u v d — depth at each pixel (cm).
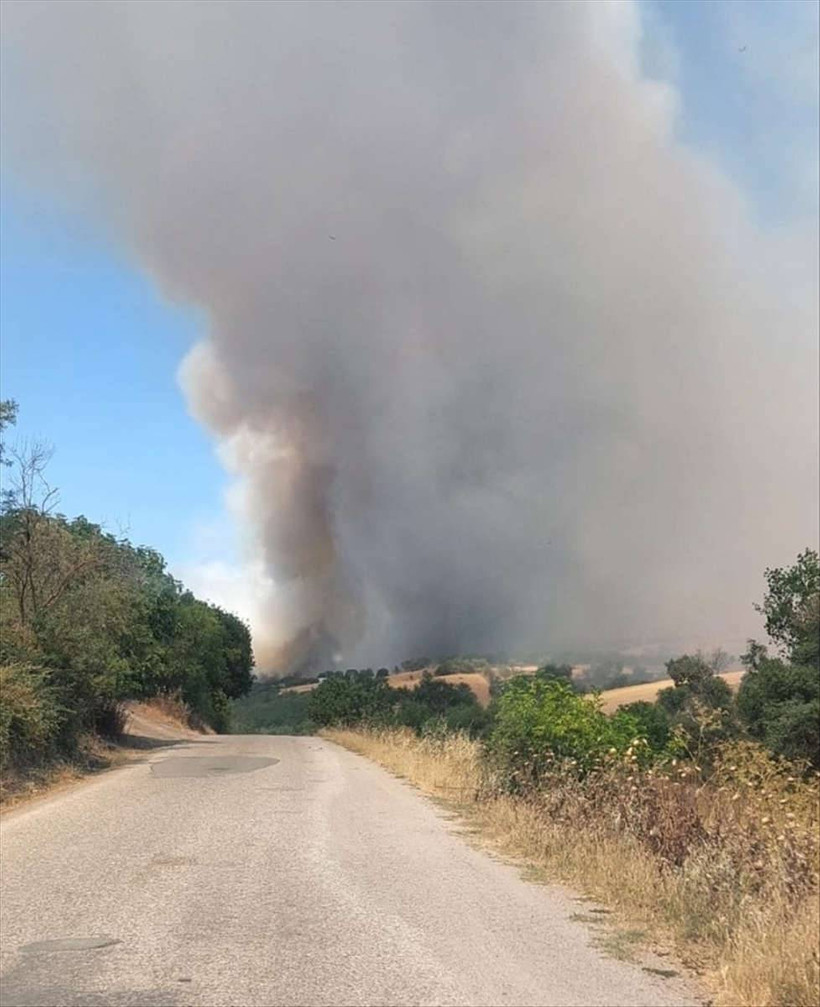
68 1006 538
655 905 759
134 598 2412
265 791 1556
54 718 1825
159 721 4306
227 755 2405
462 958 634
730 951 618
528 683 1380
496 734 1372
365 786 1652
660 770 1083
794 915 663
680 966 626
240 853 997
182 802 1409
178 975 594
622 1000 555
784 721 2517
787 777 1070
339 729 3653
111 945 660
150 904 774
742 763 1062
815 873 749
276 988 570
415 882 867
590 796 1076
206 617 5231
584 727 1286
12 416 2084
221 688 5862
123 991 563
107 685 2144
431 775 1688
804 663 2917
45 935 684
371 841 1080
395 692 4856
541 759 1284
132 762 2175
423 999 552
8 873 893
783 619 3200
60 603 2128
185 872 899
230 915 742
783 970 564
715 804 950
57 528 2194
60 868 916
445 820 1250
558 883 870
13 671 1719
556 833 1009
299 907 769
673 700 3778
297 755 2422
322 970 605
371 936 685
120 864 936
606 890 814
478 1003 546
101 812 1304
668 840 898
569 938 686
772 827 845
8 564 2067
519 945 666
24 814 1299
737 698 3020
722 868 771
